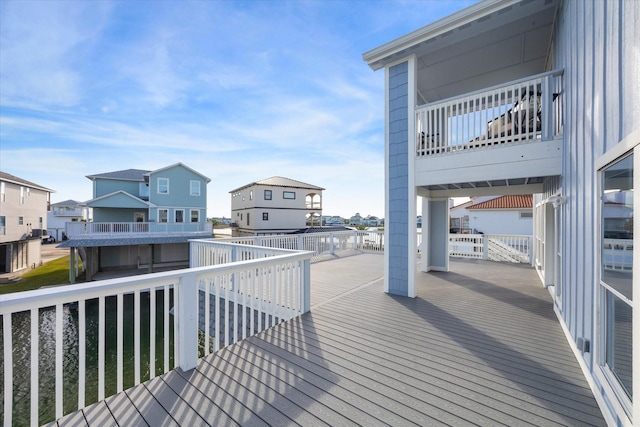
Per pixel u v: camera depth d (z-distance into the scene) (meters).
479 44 5.04
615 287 1.82
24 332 8.73
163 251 18.61
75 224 15.53
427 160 4.98
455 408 1.97
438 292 5.36
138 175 21.56
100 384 2.01
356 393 2.15
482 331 3.43
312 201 29.41
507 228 18.56
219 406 1.98
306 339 3.18
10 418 1.59
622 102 1.68
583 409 1.96
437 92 6.90
